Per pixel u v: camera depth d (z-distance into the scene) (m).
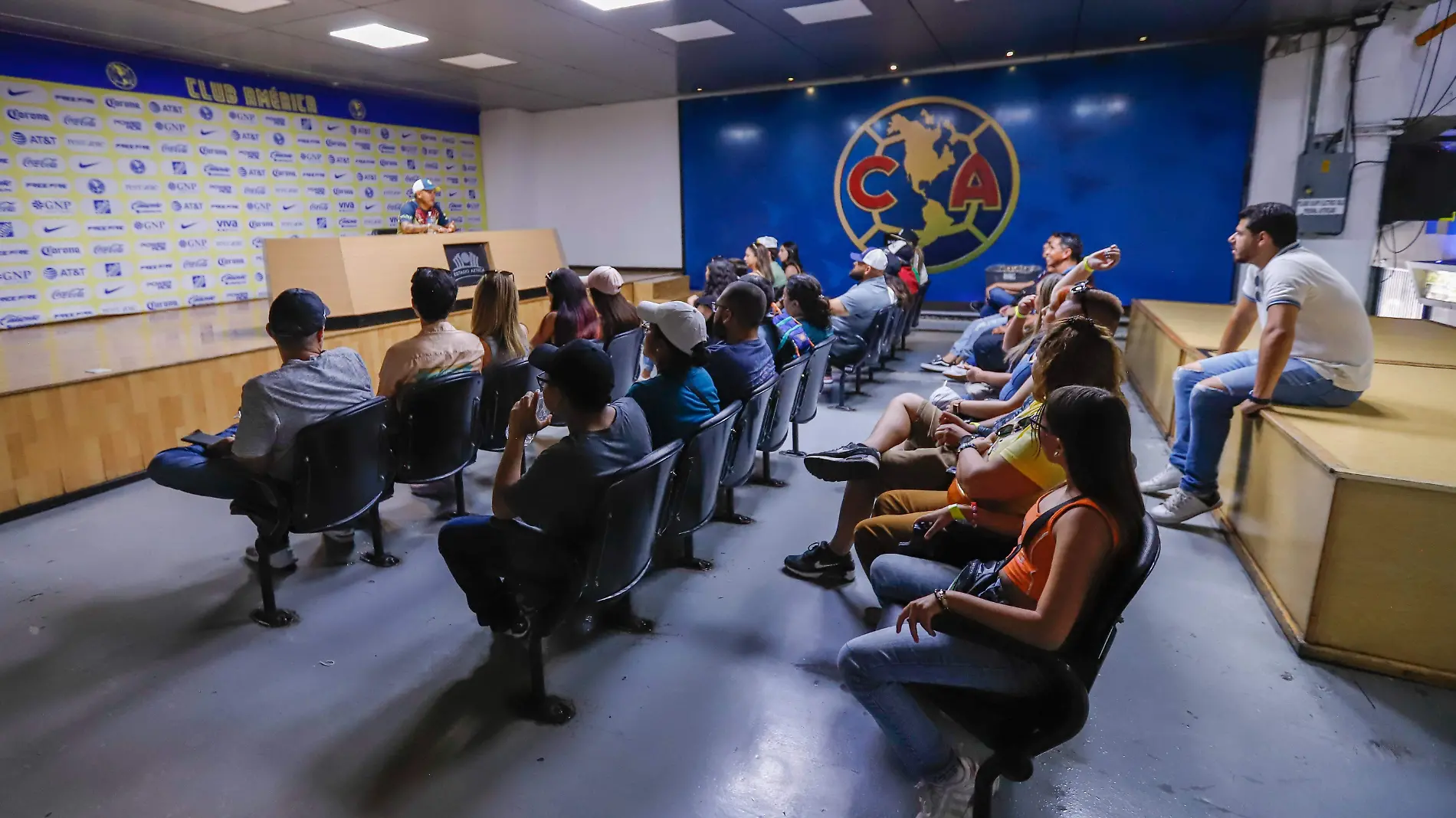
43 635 2.16
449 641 2.13
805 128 8.36
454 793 1.56
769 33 5.91
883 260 4.65
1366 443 2.14
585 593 1.78
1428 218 6.12
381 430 2.35
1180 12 5.63
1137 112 6.95
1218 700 1.85
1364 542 1.91
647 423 2.06
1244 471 2.65
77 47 5.76
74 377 3.23
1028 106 7.35
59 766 1.64
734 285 2.67
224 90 6.82
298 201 7.59
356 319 4.49
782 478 3.45
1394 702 1.83
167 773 1.62
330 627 2.20
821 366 3.67
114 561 2.64
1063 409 1.23
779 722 1.78
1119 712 1.81
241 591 2.41
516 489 1.73
